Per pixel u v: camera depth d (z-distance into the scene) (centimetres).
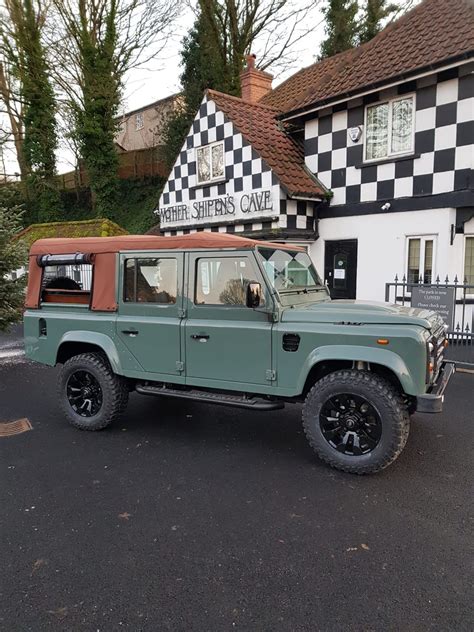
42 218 2328
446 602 224
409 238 895
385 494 330
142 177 2259
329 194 1001
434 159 838
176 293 423
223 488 343
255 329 385
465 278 855
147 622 214
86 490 342
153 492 338
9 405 561
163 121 2059
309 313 378
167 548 270
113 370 450
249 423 490
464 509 309
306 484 348
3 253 730
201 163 1189
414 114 855
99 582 241
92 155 2009
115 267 450
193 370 417
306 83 1283
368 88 880
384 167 912
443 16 925
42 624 213
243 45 1759
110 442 439
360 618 214
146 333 434
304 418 374
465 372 659
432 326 369
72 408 479
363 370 365
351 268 991
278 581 240
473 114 783
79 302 484
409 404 377
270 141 1081
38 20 1777
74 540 279
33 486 349
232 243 395
